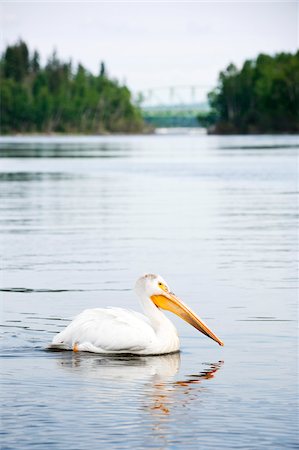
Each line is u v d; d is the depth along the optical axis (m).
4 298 14.64
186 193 36.72
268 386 9.96
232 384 10.03
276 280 16.31
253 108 181.50
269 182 42.94
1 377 10.25
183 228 24.41
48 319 13.06
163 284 11.60
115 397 9.58
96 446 8.26
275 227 24.70
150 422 8.84
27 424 8.80
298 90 166.38
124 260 18.67
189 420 8.89
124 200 33.50
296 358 11.09
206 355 11.27
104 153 84.50
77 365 10.76
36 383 10.02
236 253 19.70
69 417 8.98
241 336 12.18
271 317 13.25
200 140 151.62
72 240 21.94
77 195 35.94
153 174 49.94
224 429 8.66
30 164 62.19
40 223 25.84
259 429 8.66
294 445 8.29
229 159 67.19
